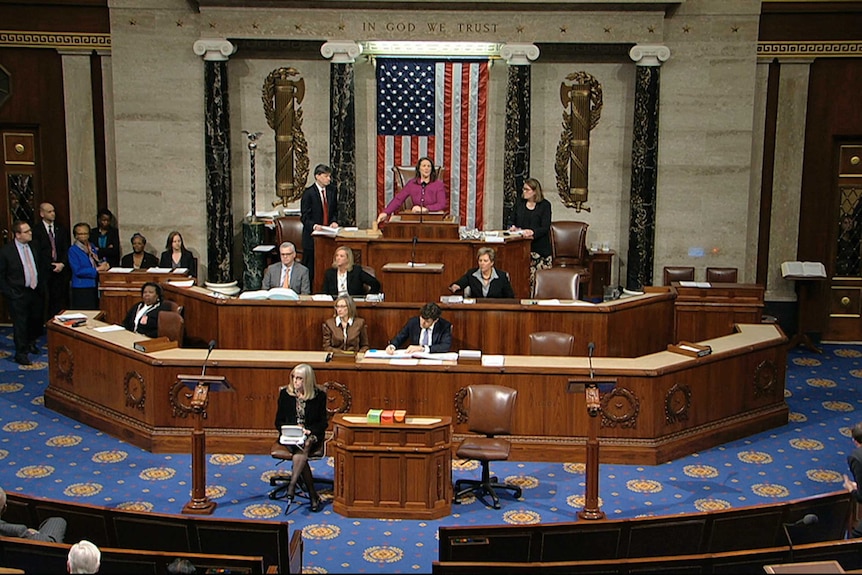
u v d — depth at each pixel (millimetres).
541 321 10570
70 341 10539
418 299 11578
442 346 9836
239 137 14227
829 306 14367
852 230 14219
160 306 11109
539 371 9281
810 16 13703
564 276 11297
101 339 10117
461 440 9375
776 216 14211
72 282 13281
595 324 10562
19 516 6812
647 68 13516
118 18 13633
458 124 14109
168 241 13523
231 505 8383
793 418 10852
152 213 14039
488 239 11867
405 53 13828
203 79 13727
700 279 14062
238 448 9500
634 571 5828
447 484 8258
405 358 9391
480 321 10539
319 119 14211
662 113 13781
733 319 12031
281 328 10633
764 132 14055
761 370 10328
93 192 14359
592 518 8055
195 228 14078
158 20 13641
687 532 6539
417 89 14047
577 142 14203
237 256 14438
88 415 10305
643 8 13320
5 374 12180
